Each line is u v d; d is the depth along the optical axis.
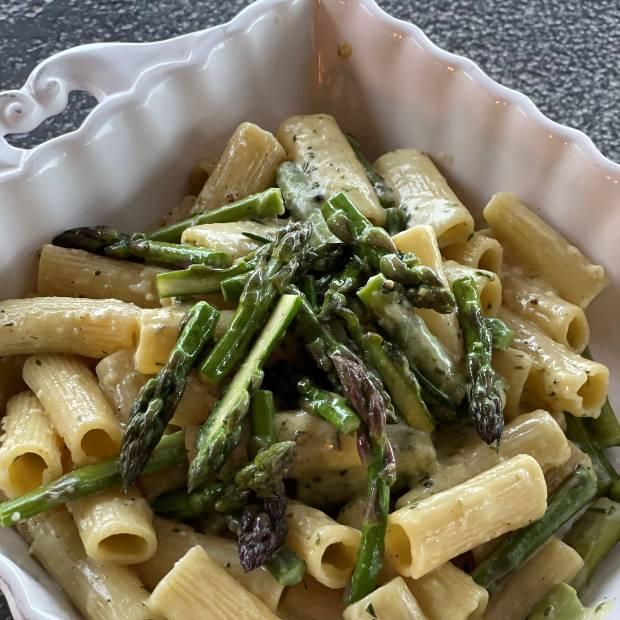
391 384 0.31
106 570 0.30
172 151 0.38
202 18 0.48
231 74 0.38
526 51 0.48
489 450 0.32
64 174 0.35
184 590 0.28
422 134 0.39
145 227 0.38
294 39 0.39
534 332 0.35
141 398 0.30
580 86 0.47
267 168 0.38
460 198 0.39
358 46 0.39
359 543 0.29
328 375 0.31
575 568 0.32
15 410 0.32
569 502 0.32
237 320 0.31
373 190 0.37
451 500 0.29
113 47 0.36
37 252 0.35
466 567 0.32
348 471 0.31
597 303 0.37
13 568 0.28
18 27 0.47
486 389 0.32
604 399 0.34
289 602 0.30
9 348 0.33
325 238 0.35
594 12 0.50
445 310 0.32
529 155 0.36
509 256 0.38
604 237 0.36
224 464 0.30
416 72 0.38
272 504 0.29
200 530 0.31
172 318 0.31
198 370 0.31
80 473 0.30
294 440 0.30
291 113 0.40
